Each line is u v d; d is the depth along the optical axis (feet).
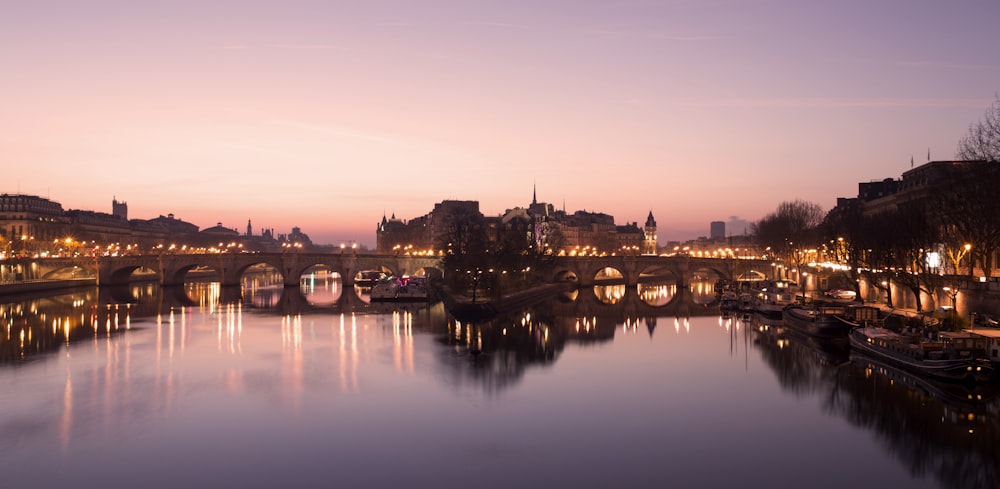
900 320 351.67
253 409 240.94
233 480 181.16
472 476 183.42
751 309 557.74
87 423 225.76
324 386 273.13
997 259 431.43
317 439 210.38
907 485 177.27
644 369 306.55
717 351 353.72
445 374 295.28
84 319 490.49
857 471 185.78
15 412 237.25
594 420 228.63
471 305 526.98
